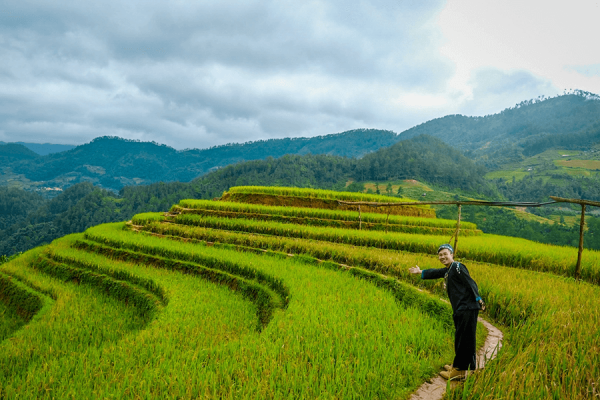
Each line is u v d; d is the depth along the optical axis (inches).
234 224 895.7
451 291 211.8
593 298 339.6
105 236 850.1
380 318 307.3
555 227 4153.5
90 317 476.4
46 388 231.5
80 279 657.0
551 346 221.6
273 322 301.3
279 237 765.9
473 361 202.7
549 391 179.3
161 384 203.6
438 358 238.7
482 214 5147.6
